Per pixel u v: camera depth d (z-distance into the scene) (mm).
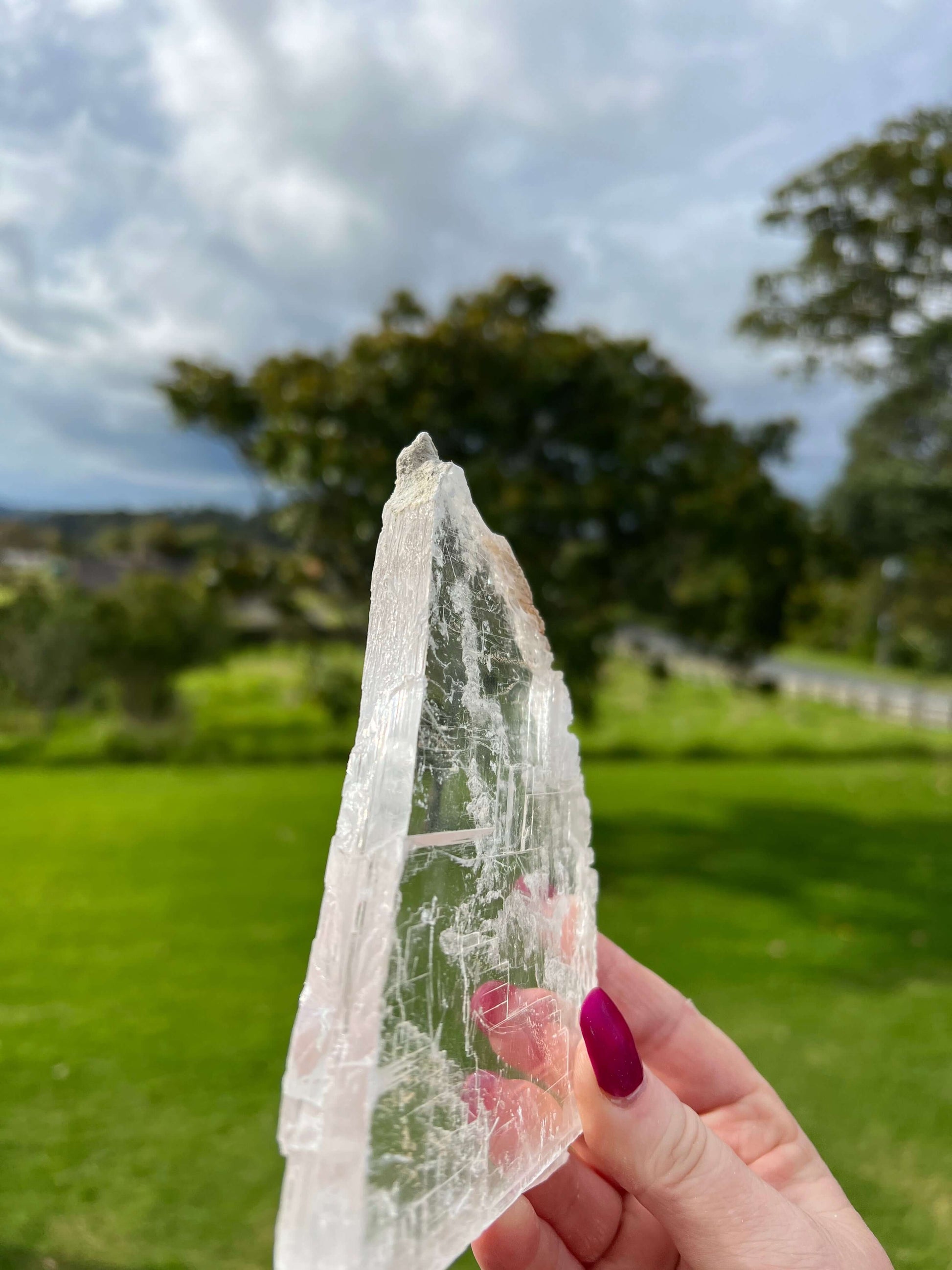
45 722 12344
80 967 5090
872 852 8094
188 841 7793
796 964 5355
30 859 7191
